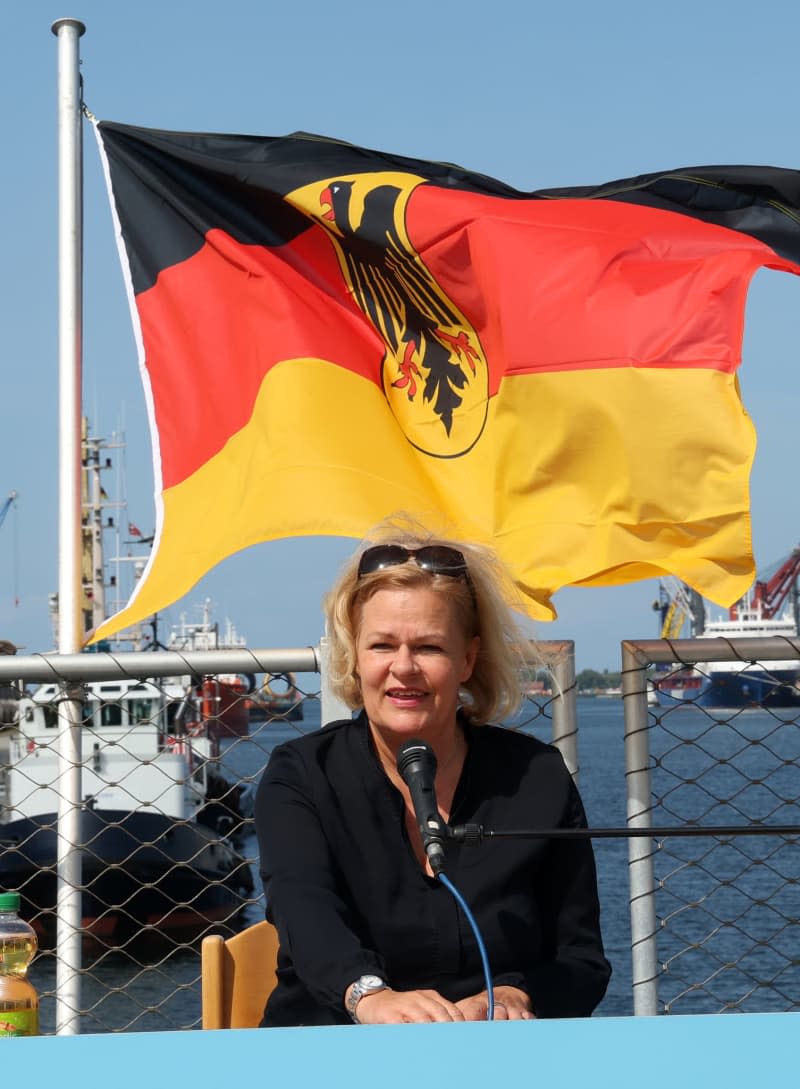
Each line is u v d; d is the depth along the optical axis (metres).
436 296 4.77
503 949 2.77
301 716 3.73
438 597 2.86
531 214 4.73
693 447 4.40
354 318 4.83
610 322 4.51
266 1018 2.76
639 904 3.69
